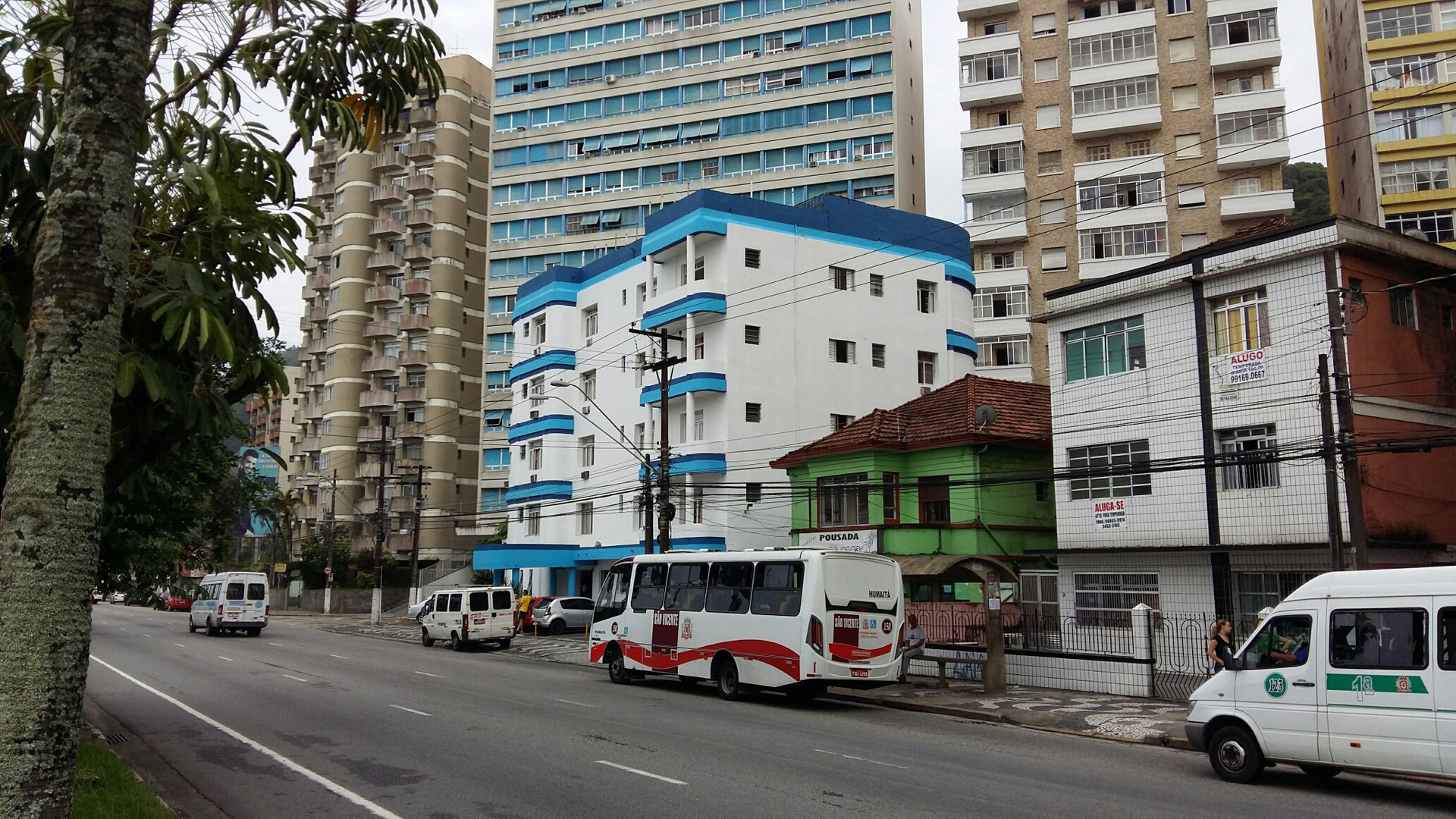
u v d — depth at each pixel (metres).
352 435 69.94
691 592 21.84
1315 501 20.31
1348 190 49.56
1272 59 50.59
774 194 57.72
